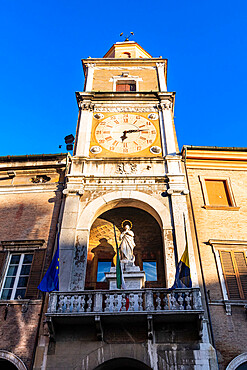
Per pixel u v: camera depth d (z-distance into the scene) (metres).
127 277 14.21
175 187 16.58
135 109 20.64
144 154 18.30
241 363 11.98
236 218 15.94
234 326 12.76
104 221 18.66
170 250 14.61
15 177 18.05
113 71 23.59
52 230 15.59
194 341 12.24
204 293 13.55
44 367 11.91
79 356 12.09
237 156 18.14
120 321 12.50
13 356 12.24
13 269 14.84
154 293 12.92
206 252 14.77
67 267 14.14
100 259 18.23
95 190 16.62
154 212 16.17
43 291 13.30
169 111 20.42
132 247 15.58
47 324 12.18
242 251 14.88
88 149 18.53
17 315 13.20
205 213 16.02
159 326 12.59
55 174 17.89
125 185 16.75
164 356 11.98
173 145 18.56
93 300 13.46
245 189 17.11
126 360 12.24
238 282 13.99
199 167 17.81
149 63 24.02
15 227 15.89
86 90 22.03
